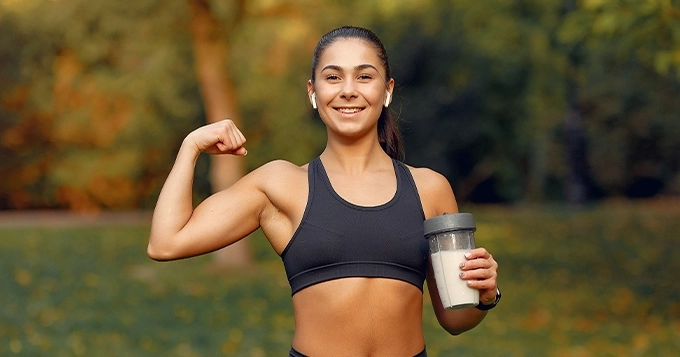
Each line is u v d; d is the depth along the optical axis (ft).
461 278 7.02
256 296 31.55
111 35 38.47
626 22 20.97
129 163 69.67
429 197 7.64
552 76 42.65
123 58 42.63
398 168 7.75
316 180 7.50
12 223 61.46
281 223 7.59
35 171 71.56
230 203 7.51
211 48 36.17
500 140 79.15
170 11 35.73
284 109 63.05
